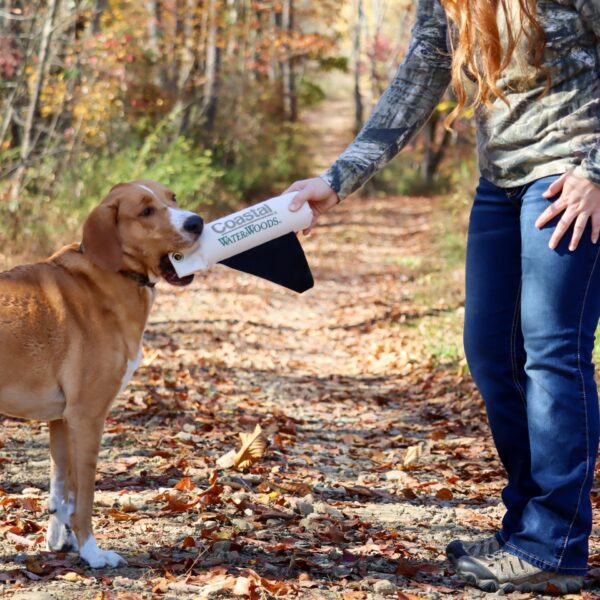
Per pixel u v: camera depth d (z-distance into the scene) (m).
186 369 9.73
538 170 3.83
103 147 21.41
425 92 4.31
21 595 3.87
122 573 4.25
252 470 6.20
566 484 3.89
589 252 3.78
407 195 41.34
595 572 4.16
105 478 5.85
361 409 8.70
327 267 19.94
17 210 15.18
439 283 16.06
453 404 8.59
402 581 4.23
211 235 4.45
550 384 3.87
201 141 29.67
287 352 11.55
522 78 3.78
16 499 5.23
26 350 4.26
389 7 57.94
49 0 18.30
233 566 4.31
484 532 5.09
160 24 30.44
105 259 4.44
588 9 3.57
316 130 64.88
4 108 18.33
